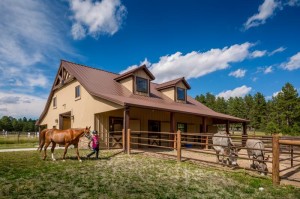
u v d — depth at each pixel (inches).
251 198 238.7
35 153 523.5
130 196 233.6
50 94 908.6
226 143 400.5
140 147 740.0
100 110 636.7
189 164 408.8
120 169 354.9
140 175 319.9
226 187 273.4
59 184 267.0
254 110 2495.1
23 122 3973.9
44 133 434.3
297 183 295.6
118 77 788.0
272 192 258.1
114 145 686.5
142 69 771.4
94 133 460.4
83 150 593.9
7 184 263.6
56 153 525.0
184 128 909.2
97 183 274.4
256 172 349.7
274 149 294.8
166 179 303.1
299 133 1407.5
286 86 1599.4
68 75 805.9
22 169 338.6
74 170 337.7
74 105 759.1
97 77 785.6
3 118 3826.3
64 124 840.9
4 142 1053.8
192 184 282.8
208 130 1035.9
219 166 396.8
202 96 3041.3
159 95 866.1
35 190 244.2
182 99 901.2
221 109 2913.4
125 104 538.0
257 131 2423.7
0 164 375.6
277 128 1541.6
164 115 842.2
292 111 1574.8
